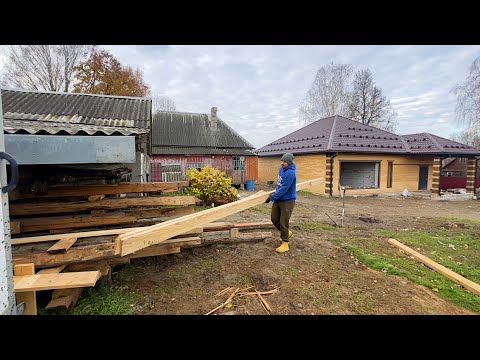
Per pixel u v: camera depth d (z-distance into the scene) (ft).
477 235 20.20
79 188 12.56
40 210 11.68
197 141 62.03
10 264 5.59
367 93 108.99
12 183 5.38
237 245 14.98
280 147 65.51
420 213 31.01
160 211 14.06
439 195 44.93
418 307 9.38
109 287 10.03
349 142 47.60
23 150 7.39
